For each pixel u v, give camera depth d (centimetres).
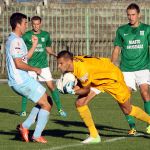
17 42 2341
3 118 3228
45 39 3450
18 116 3338
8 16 5984
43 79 3441
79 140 2445
